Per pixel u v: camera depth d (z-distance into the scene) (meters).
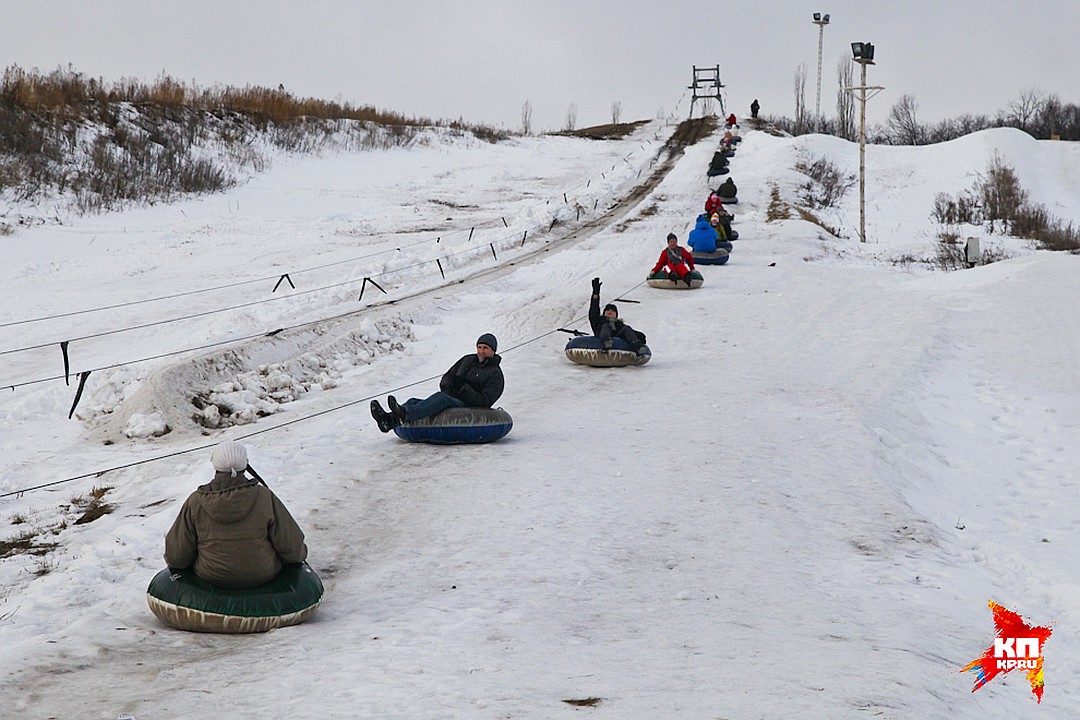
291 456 13.48
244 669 6.75
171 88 59.47
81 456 15.48
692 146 72.19
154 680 6.51
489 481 12.45
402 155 65.25
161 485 13.52
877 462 13.61
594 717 5.50
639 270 31.84
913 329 22.42
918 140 107.19
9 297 27.34
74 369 20.11
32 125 45.25
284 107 64.81
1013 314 23.75
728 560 9.82
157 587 7.90
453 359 21.61
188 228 40.09
